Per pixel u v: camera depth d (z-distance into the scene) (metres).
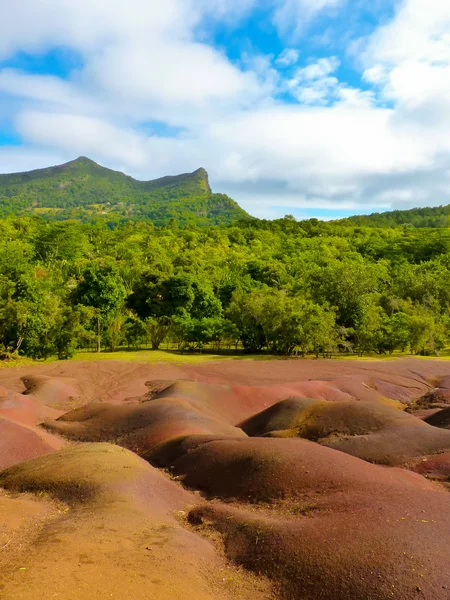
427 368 28.42
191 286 42.72
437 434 13.11
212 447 11.78
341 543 6.72
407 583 5.82
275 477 9.62
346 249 93.62
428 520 7.24
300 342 34.72
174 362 29.30
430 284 49.75
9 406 17.22
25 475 10.43
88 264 58.47
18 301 30.84
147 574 6.16
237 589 6.33
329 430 14.49
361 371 26.73
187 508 9.46
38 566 6.05
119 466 10.26
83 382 23.48
